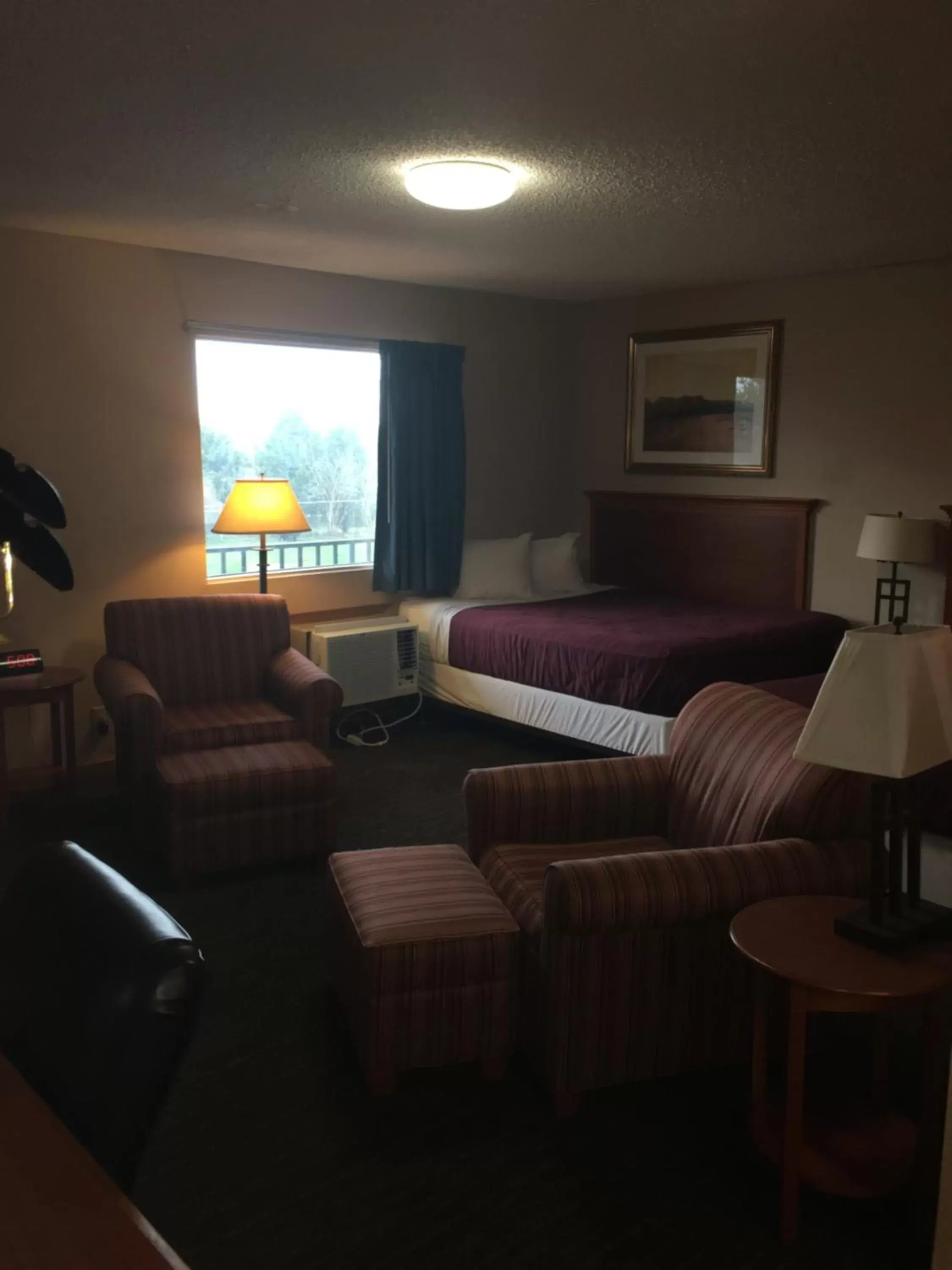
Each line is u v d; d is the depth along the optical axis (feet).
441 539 18.86
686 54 7.57
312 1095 7.75
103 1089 3.70
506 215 12.85
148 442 15.34
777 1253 6.24
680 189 11.53
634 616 16.93
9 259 13.75
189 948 3.74
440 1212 6.54
